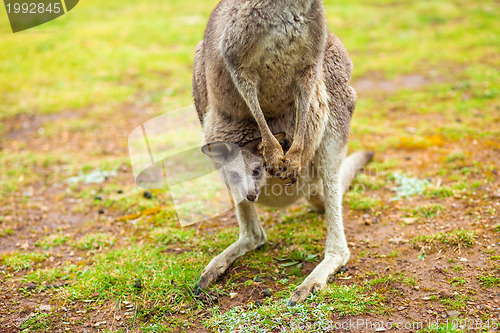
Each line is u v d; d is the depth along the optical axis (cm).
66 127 1356
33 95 1580
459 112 1210
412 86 1438
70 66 1798
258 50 541
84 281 664
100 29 2162
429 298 570
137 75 1702
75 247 789
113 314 598
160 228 835
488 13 2044
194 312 589
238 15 538
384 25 2023
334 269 634
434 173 930
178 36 2042
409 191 869
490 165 923
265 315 562
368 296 585
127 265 699
